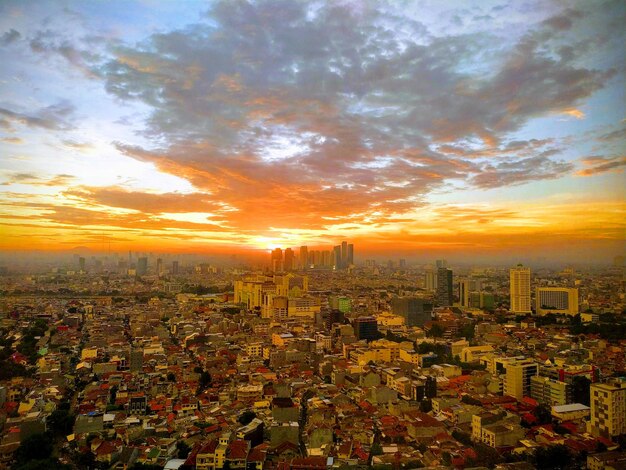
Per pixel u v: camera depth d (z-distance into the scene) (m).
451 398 143.00
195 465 105.50
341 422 128.88
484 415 120.94
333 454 110.00
